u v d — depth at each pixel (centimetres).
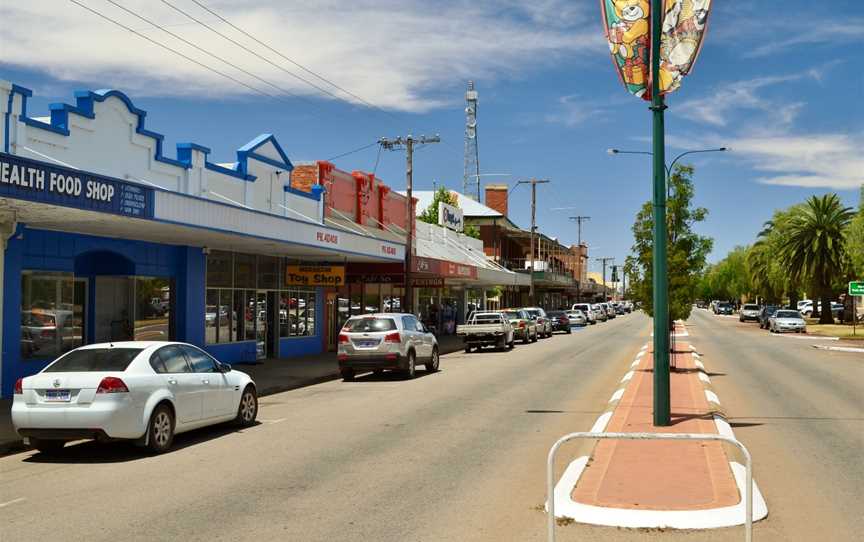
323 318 3259
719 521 745
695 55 1212
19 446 1193
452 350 3719
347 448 1173
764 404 1686
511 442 1222
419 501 850
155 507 828
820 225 6153
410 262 3297
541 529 738
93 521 773
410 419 1473
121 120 1903
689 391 1811
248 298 2667
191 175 2173
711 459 1020
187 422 1209
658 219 1264
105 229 1819
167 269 2236
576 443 1209
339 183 3312
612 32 1250
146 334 2148
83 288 2072
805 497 857
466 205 7300
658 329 1275
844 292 7206
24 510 820
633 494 834
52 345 1817
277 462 1069
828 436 1262
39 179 1284
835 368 2633
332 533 729
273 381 2122
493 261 6281
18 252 1700
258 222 2052
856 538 707
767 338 4778
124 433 1084
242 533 730
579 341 4456
